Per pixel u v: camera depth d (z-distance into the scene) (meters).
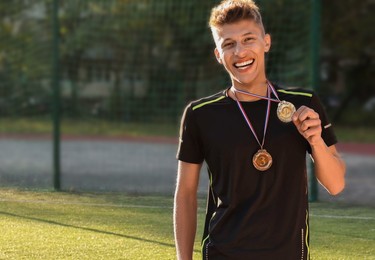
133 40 16.17
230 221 2.72
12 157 12.09
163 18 15.67
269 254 2.66
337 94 21.92
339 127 21.38
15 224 5.99
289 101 2.76
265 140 2.70
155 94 16.59
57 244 5.41
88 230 5.86
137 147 14.09
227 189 2.73
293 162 2.71
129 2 15.69
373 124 21.66
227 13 2.77
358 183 9.55
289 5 9.73
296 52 9.62
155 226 6.04
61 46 15.53
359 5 20.00
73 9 15.25
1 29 14.09
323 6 20.00
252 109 2.74
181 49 15.66
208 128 2.76
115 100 17.03
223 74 11.27
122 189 8.13
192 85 15.79
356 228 6.19
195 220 2.91
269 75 9.64
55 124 8.19
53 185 8.03
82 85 16.88
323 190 8.22
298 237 2.71
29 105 14.85
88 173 10.02
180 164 2.89
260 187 2.69
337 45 20.83
